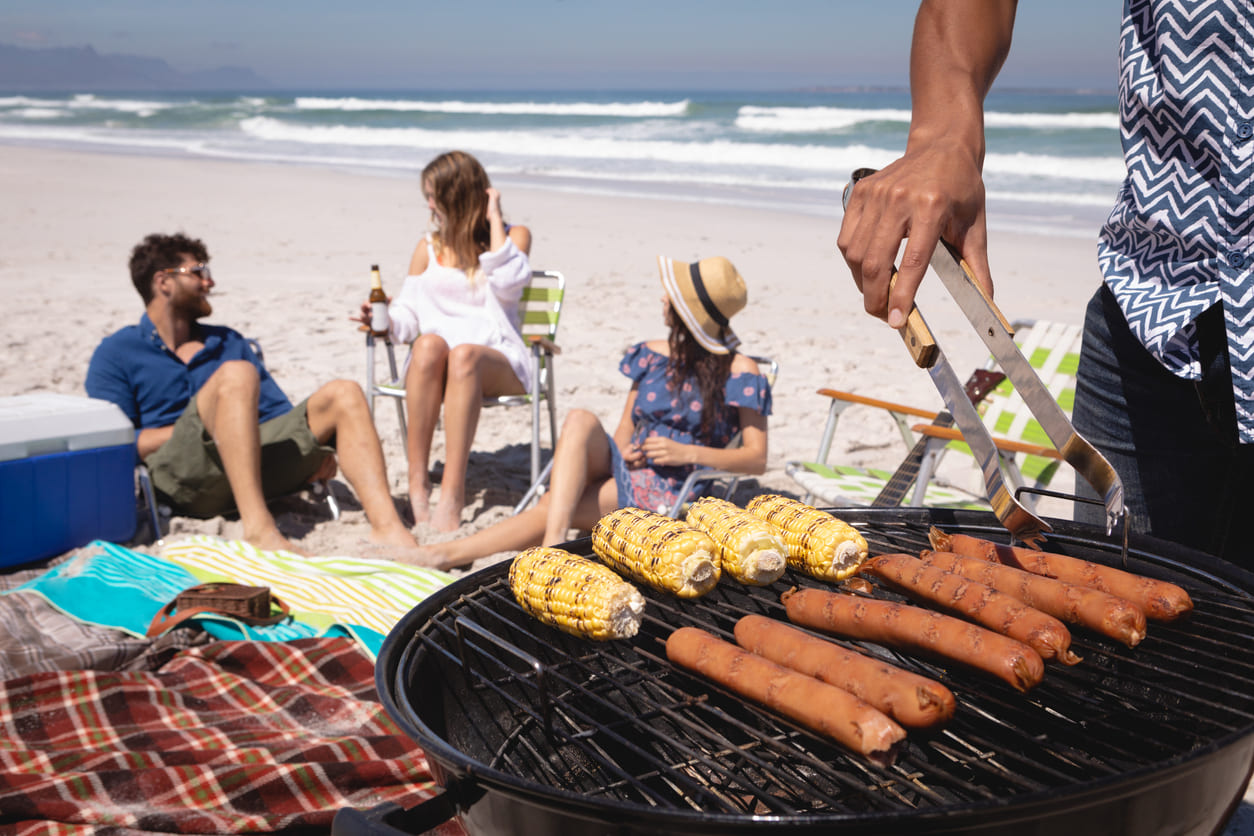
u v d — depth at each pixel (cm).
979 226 129
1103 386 180
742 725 123
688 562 155
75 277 959
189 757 223
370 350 486
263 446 416
